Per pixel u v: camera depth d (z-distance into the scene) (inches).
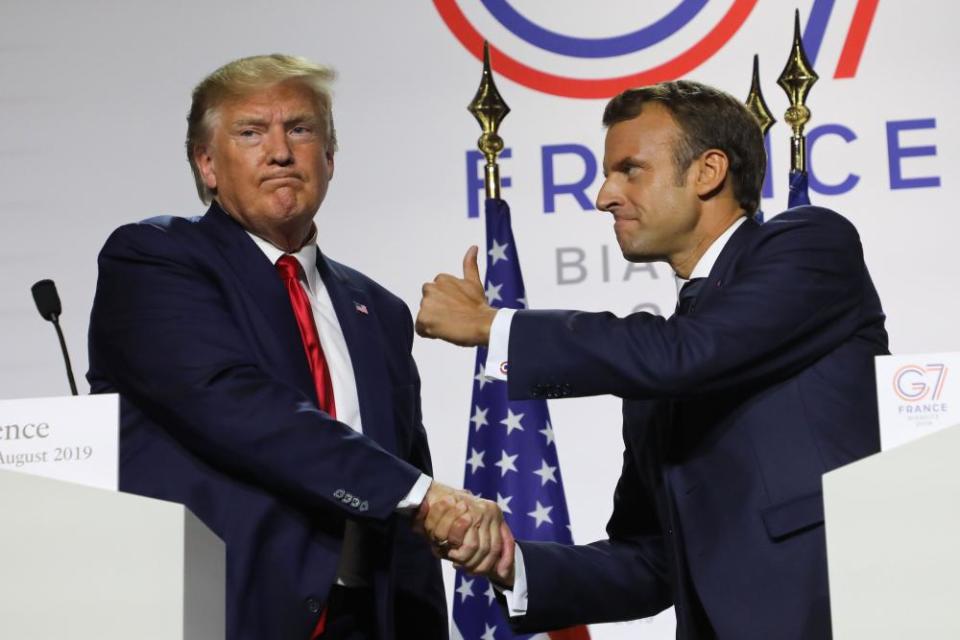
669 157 236.5
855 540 164.4
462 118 353.1
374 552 235.3
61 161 353.7
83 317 346.9
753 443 219.9
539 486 314.8
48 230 350.6
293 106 245.3
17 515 172.2
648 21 353.4
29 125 354.9
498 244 321.7
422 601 248.8
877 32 346.0
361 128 353.7
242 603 220.5
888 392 181.8
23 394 342.6
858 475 165.0
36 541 171.9
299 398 229.5
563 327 222.5
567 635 315.3
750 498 216.7
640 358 217.0
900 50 344.8
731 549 215.8
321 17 359.3
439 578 253.6
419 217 349.7
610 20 354.0
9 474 172.7
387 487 226.8
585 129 349.4
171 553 172.1
